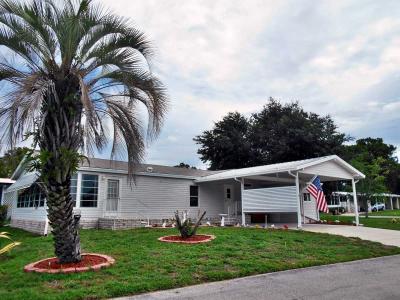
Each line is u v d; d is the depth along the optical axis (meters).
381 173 31.64
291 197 15.40
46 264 7.20
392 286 6.05
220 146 35.34
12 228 18.84
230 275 6.64
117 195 17.25
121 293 5.47
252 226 16.62
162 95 8.33
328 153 30.72
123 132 8.38
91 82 7.81
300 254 8.88
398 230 15.04
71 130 7.17
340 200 45.09
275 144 32.88
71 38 7.04
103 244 10.09
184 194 20.17
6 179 22.78
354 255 9.03
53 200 7.05
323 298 5.31
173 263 7.41
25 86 6.48
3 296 5.23
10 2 6.91
